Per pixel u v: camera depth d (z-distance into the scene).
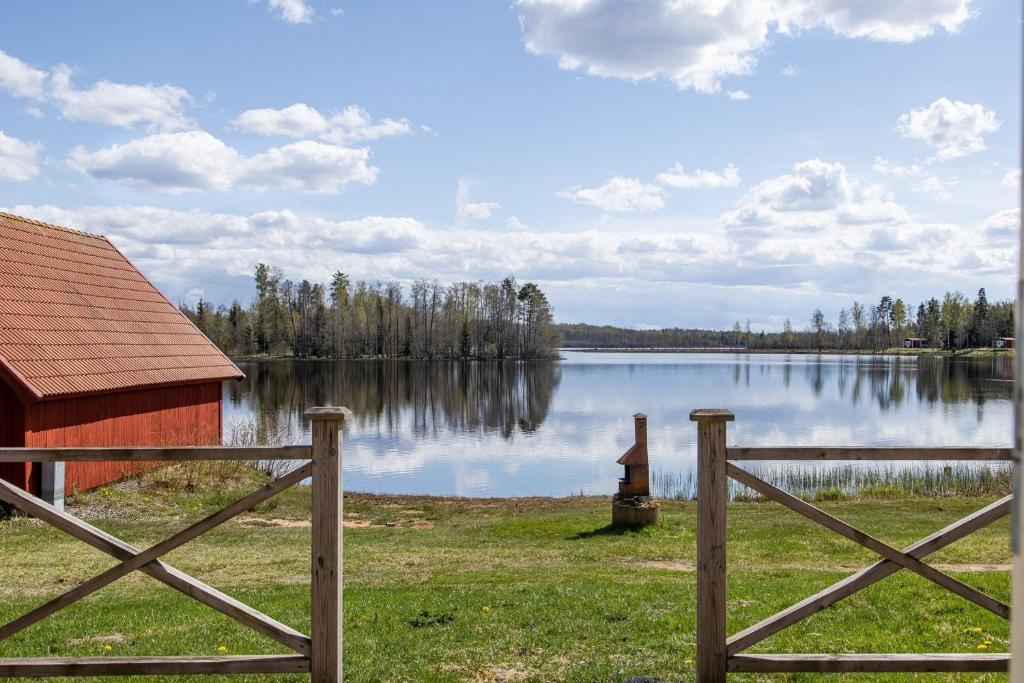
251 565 10.34
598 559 10.85
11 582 9.16
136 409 18.84
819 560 10.44
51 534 12.63
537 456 29.03
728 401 50.50
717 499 4.24
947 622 6.16
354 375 76.25
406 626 6.43
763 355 176.12
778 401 50.25
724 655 4.24
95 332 18.86
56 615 7.16
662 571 9.66
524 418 41.69
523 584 8.63
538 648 5.62
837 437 32.00
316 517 4.14
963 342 140.75
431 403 49.53
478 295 123.38
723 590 4.24
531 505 17.94
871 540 4.12
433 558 11.03
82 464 16.58
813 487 20.86
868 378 73.19
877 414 41.03
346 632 6.25
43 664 4.08
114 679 5.09
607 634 5.97
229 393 53.62
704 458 4.25
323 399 50.16
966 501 16.97
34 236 20.05
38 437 15.34
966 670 4.15
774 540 12.09
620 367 105.19
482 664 5.27
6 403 15.05
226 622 6.77
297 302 114.50
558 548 11.95
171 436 20.48
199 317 111.81
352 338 115.69
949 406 45.12
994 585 7.52
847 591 4.18
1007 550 10.43
